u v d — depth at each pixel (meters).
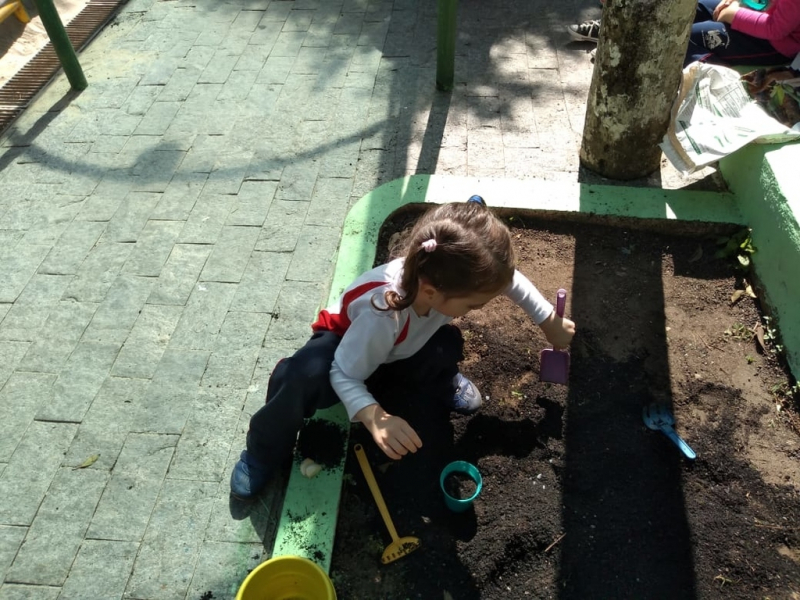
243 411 2.26
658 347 2.40
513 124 3.38
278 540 1.90
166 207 3.01
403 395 2.22
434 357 2.03
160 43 4.10
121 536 1.97
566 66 3.77
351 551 1.92
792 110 2.71
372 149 3.26
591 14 4.16
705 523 1.95
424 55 3.89
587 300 2.55
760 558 1.89
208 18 4.32
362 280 1.80
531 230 2.83
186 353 2.43
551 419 2.18
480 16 4.20
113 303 2.62
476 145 3.25
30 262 2.79
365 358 1.74
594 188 2.89
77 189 3.12
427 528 1.95
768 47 3.06
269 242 2.83
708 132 2.72
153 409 2.27
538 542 1.92
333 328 1.90
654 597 1.82
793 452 2.11
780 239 2.42
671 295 2.57
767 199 2.53
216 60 3.93
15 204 3.06
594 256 2.72
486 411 2.20
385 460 2.09
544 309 2.01
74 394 2.33
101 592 1.87
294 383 1.79
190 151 3.30
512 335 2.42
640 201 2.82
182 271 2.72
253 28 4.21
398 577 1.87
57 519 2.02
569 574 1.86
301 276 2.69
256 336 2.48
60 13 4.54
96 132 3.45
